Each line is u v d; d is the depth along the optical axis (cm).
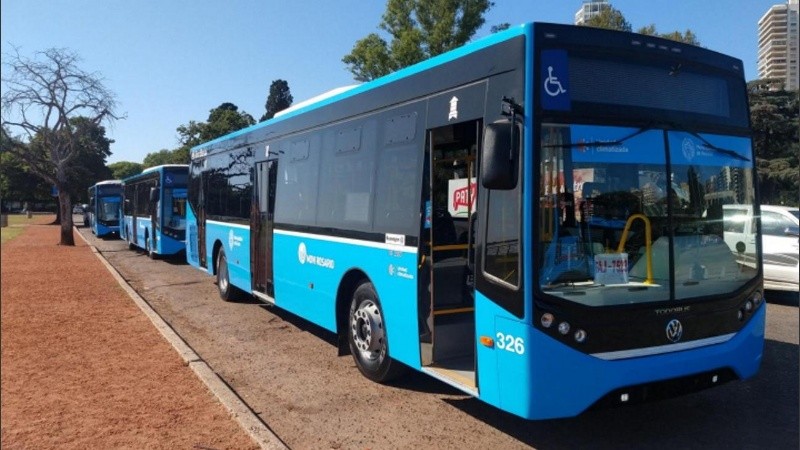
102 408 570
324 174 775
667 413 573
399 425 549
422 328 570
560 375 432
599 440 512
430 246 572
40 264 1912
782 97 3086
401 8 2634
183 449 475
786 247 1116
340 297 728
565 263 442
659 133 484
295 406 601
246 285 1071
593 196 455
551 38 455
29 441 493
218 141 1279
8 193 6328
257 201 1019
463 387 505
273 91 5322
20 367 711
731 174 520
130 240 2680
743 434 521
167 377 670
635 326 453
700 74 514
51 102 2564
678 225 483
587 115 458
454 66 538
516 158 439
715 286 496
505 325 452
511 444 505
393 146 626
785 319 993
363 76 2683
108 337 866
